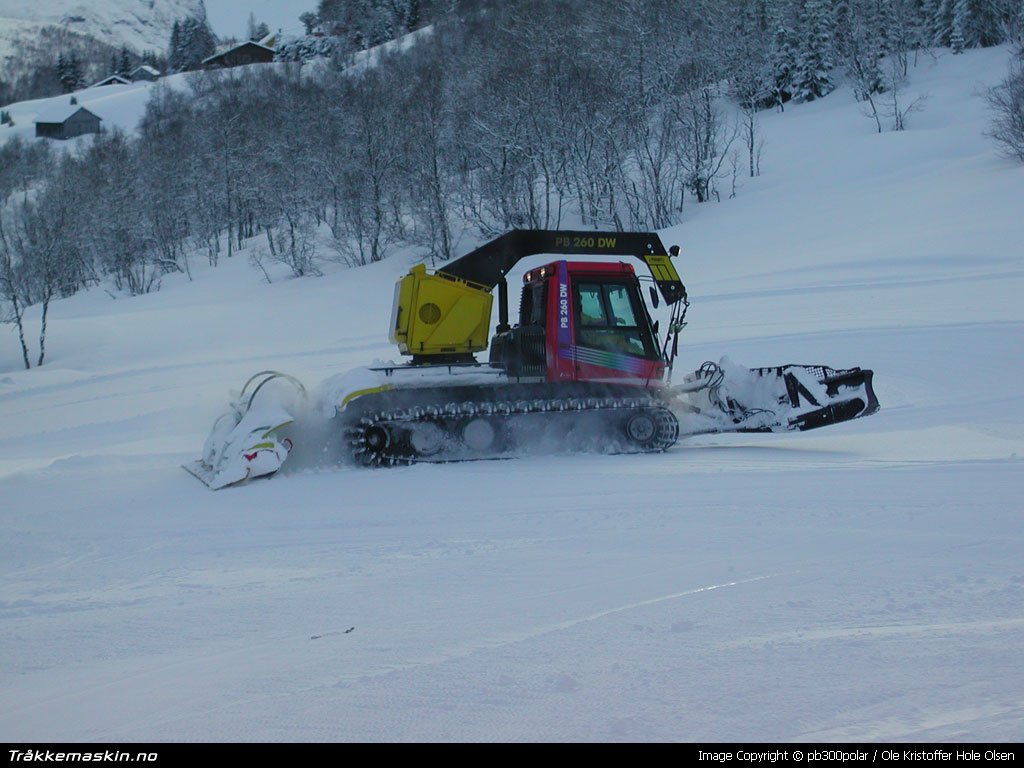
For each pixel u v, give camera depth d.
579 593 5.32
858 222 36.66
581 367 11.11
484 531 7.16
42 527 8.02
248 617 5.16
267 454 9.75
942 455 10.18
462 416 10.59
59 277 57.41
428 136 48.59
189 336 38.06
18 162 93.50
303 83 90.00
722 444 11.79
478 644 4.46
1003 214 33.03
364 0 129.62
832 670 3.89
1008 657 3.98
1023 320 20.61
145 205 64.25
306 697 3.85
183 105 94.81
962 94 58.12
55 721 3.74
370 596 5.47
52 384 27.48
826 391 11.09
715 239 38.62
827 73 66.88
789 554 6.06
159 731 3.56
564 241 11.47
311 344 31.23
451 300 11.33
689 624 4.59
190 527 7.81
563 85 49.84
